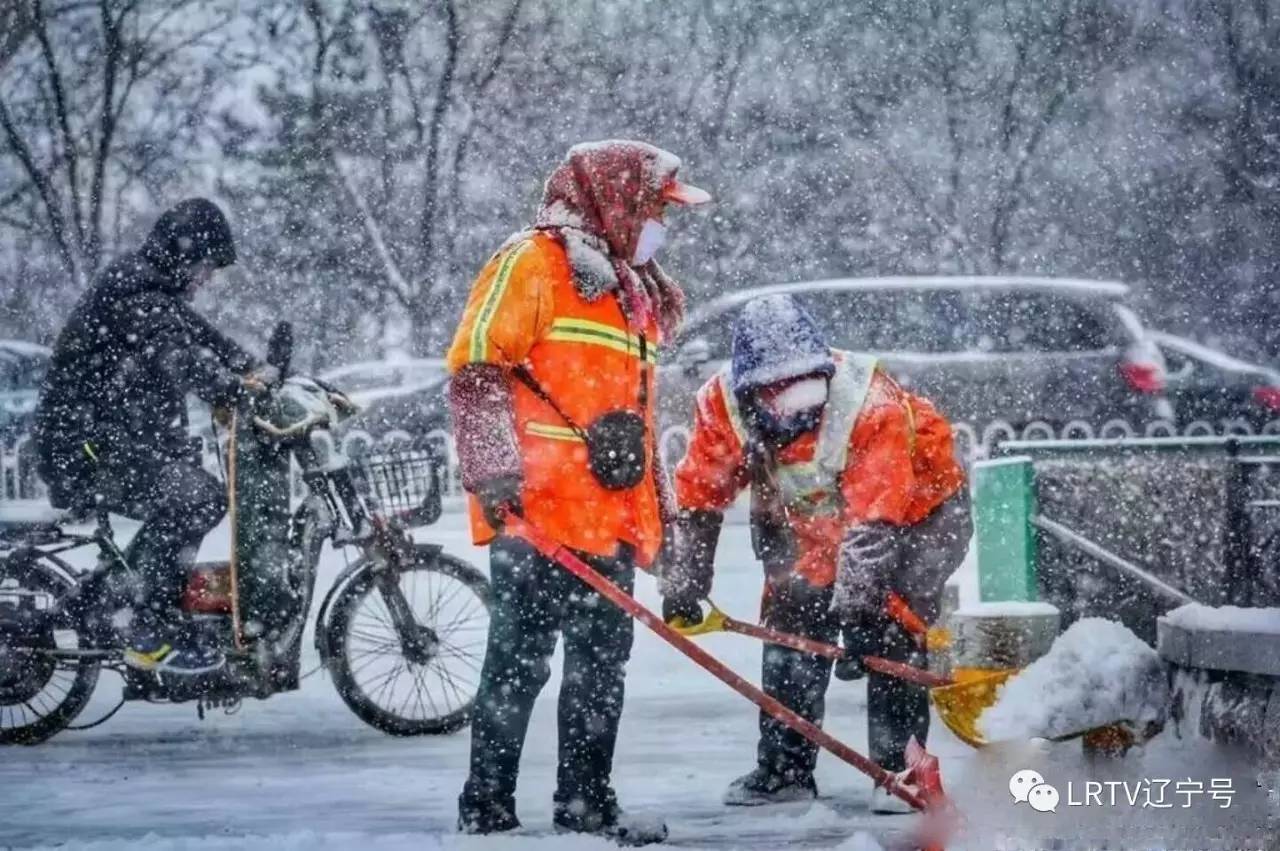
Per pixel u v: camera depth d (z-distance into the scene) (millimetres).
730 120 29328
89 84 28344
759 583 11500
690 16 29469
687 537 6277
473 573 7898
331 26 28891
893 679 6332
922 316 18141
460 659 8023
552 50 29203
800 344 6086
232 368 7508
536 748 7758
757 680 9141
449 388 5508
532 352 5594
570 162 5715
